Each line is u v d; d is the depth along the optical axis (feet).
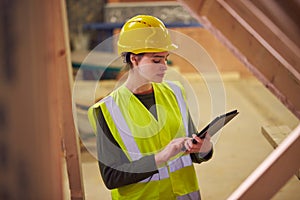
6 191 2.55
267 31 5.80
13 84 2.44
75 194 7.94
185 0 8.28
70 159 7.73
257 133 18.60
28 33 2.43
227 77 27.04
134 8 27.48
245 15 6.05
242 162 15.75
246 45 7.48
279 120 20.42
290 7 5.32
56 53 2.86
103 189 13.70
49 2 2.54
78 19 28.17
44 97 2.53
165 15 27.40
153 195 6.89
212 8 7.89
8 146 2.50
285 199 12.50
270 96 23.90
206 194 13.42
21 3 2.39
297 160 4.39
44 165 2.60
